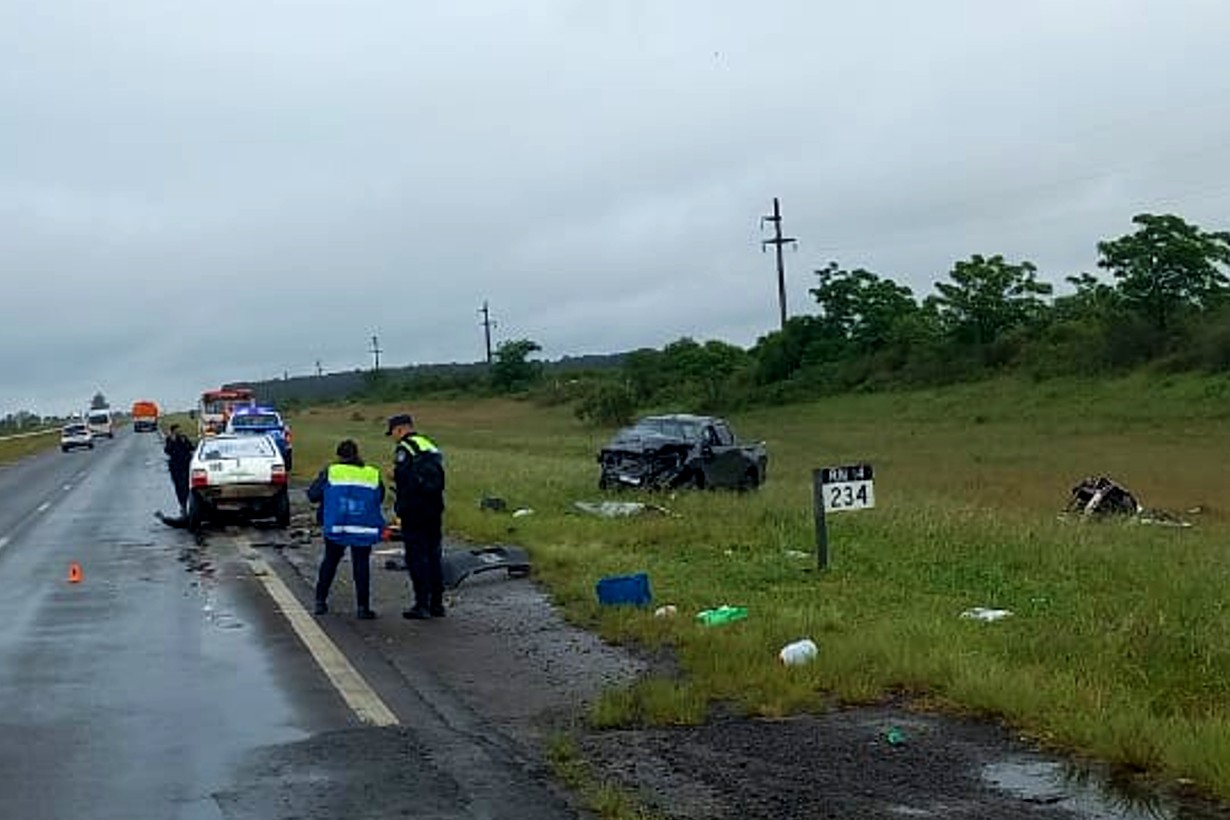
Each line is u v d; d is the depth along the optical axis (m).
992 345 67.44
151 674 10.73
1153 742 7.37
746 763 7.57
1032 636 10.38
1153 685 8.88
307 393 172.12
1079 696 8.41
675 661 10.46
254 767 7.83
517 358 116.62
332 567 13.59
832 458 42.72
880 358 72.06
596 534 18.48
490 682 10.05
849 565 15.04
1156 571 14.04
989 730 8.13
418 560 13.06
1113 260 62.12
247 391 63.62
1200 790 6.87
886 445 48.09
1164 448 42.09
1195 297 61.16
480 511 22.09
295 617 13.43
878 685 9.10
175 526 25.25
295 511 27.67
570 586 14.02
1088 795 6.86
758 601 12.77
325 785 7.40
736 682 9.34
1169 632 10.18
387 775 7.56
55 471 50.31
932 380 67.56
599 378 103.31
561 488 27.33
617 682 9.83
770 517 19.81
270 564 18.44
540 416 89.81
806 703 8.81
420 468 13.05
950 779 7.20
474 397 115.69
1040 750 7.68
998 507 24.70
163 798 7.26
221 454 24.44
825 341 75.25
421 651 11.38
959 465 38.62
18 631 13.02
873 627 10.89
